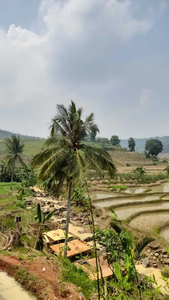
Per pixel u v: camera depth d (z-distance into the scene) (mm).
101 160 17594
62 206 33812
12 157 51438
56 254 17781
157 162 131750
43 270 12398
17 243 16547
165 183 61094
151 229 23281
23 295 10461
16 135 53906
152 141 146000
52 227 25125
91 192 46500
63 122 17391
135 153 146125
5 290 10805
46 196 41812
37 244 18234
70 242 19109
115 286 6496
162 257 17938
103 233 8352
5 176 64438
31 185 50000
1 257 14031
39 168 17047
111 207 32719
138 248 8516
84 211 30625
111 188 49094
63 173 17203
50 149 16969
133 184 56969
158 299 10938
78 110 18156
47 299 9844
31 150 118938
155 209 30984
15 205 34812
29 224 25109
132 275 6527
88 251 17438
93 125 17797
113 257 8055
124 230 8414
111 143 168500
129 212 30516
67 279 11633
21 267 12570
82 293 10250
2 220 27594
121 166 110375
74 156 15828
